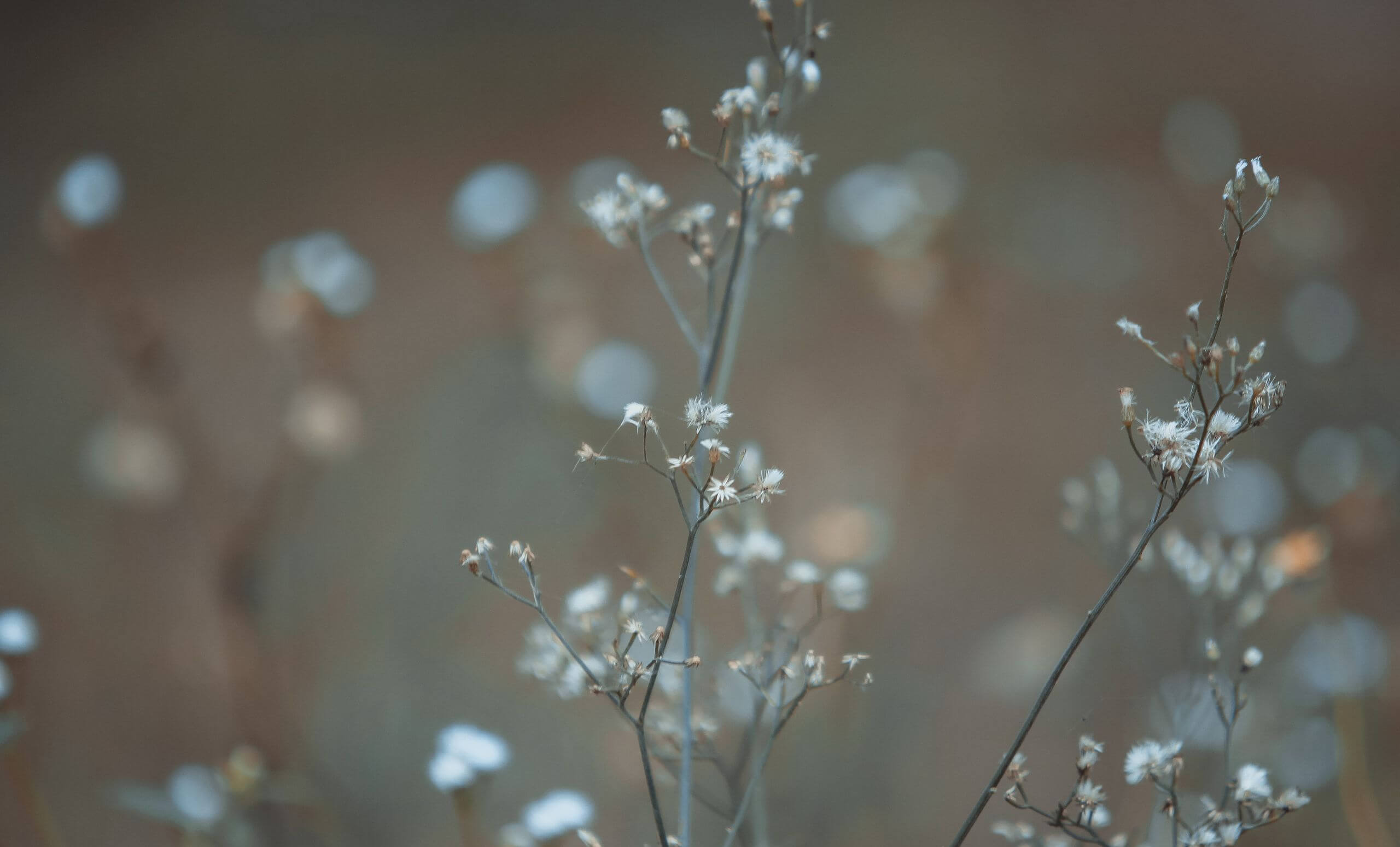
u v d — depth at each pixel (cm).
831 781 88
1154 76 275
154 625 124
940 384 132
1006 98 266
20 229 223
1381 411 135
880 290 118
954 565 127
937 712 103
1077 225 205
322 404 111
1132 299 188
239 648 102
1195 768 81
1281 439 132
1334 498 104
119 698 116
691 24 302
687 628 69
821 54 287
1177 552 77
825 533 88
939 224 114
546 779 98
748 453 65
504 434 136
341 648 112
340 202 243
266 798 81
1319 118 253
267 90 286
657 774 75
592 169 132
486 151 260
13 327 184
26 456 153
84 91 286
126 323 116
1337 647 92
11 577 132
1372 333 161
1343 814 87
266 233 230
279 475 115
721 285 114
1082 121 255
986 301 158
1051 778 100
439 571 123
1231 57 283
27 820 102
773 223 71
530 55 295
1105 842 65
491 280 134
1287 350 151
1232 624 77
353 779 96
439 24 307
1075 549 132
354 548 125
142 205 240
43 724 112
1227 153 177
